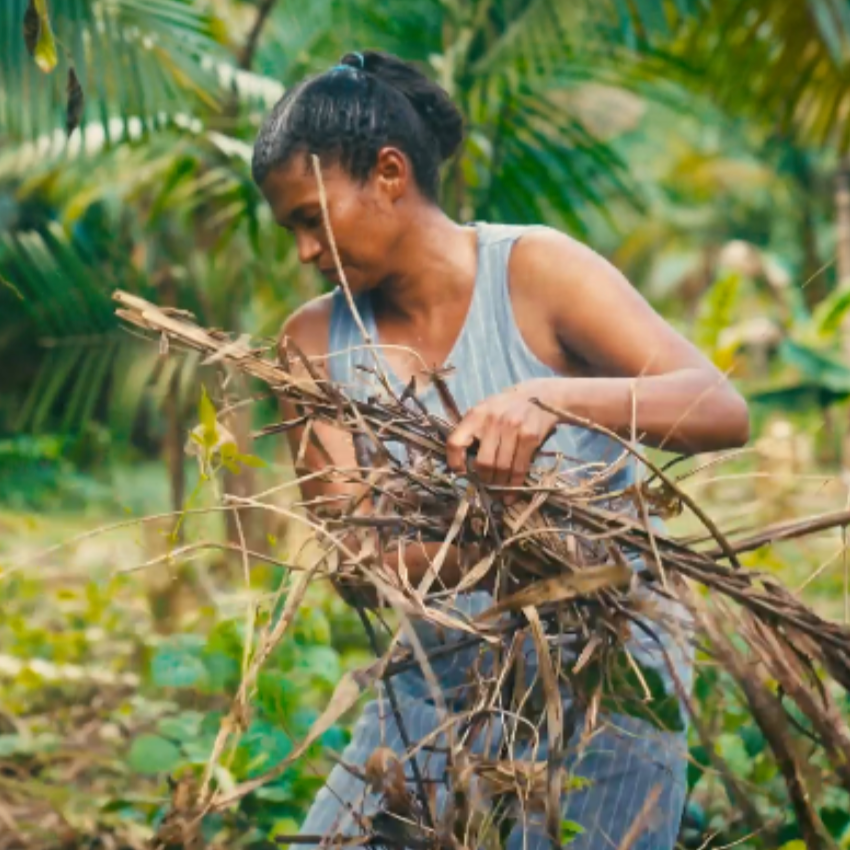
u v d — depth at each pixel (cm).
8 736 534
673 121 1658
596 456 303
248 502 264
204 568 698
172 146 652
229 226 666
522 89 677
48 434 1346
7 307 1320
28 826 455
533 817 288
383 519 262
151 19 589
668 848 307
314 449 320
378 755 250
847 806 426
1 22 543
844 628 258
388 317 320
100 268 702
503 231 313
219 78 613
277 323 729
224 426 274
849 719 399
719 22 680
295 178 299
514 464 264
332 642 643
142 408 1092
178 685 454
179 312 277
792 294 1323
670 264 1778
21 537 1108
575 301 303
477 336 309
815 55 681
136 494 1273
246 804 425
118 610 752
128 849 446
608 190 738
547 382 280
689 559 261
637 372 299
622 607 257
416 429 275
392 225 304
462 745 247
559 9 646
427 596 261
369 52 310
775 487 745
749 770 426
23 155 661
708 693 437
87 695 611
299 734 443
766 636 258
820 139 703
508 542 259
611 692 259
